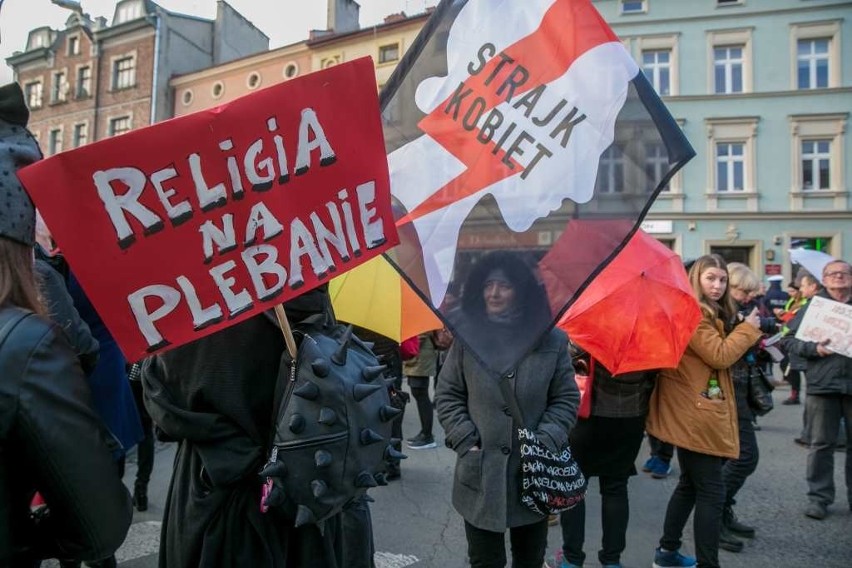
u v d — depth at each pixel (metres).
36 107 30.25
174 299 1.25
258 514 1.32
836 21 19.12
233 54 29.47
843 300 4.08
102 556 1.06
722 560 3.22
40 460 0.97
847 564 3.17
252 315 1.31
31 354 0.98
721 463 2.84
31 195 1.08
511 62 1.91
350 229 1.43
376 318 3.48
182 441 1.34
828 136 19.31
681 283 2.73
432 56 1.93
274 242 1.34
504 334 1.77
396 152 1.92
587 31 1.86
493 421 2.20
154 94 26.52
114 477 1.08
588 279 1.75
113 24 28.12
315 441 1.21
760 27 19.56
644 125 1.79
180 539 1.32
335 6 25.72
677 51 19.97
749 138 19.64
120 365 2.88
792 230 19.41
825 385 3.82
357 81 1.40
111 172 1.17
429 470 4.72
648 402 2.91
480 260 1.83
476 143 1.89
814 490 3.86
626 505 2.91
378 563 3.12
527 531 2.28
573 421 2.29
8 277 1.04
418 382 5.34
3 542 0.95
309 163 1.37
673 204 19.94
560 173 1.83
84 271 1.16
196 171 1.25
